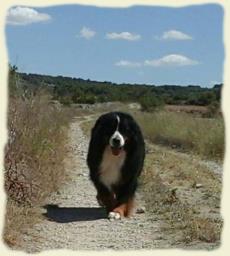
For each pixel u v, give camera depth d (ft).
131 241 29.17
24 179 35.22
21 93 40.96
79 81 166.91
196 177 49.01
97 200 37.35
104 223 33.01
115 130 34.27
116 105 154.81
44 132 45.70
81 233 30.60
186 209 35.55
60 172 46.16
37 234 29.66
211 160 66.08
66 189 43.19
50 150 45.73
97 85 174.19
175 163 58.95
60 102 76.28
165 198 38.73
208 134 74.08
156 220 33.81
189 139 80.64
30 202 34.30
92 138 35.27
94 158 34.91
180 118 98.17
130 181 34.78
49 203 37.52
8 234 27.63
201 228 29.96
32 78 46.85
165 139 89.76
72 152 65.51
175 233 30.58
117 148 33.81
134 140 34.58
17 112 38.11
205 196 40.73
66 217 34.09
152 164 58.23
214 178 49.65
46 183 39.86
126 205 34.76
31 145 39.93
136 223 33.19
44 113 48.65
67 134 84.94
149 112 123.34
